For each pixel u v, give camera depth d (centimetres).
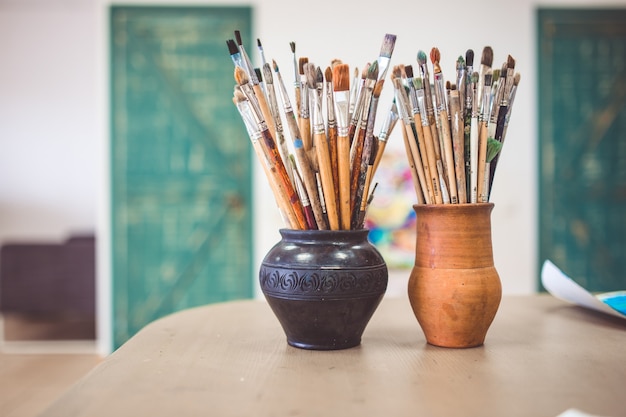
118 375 93
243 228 420
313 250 106
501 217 417
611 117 420
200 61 415
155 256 419
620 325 130
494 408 78
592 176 421
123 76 414
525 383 88
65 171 541
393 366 97
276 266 108
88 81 538
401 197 404
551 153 419
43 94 536
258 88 108
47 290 418
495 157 112
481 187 109
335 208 107
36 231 539
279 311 109
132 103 415
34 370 366
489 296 108
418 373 93
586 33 417
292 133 105
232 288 420
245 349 109
